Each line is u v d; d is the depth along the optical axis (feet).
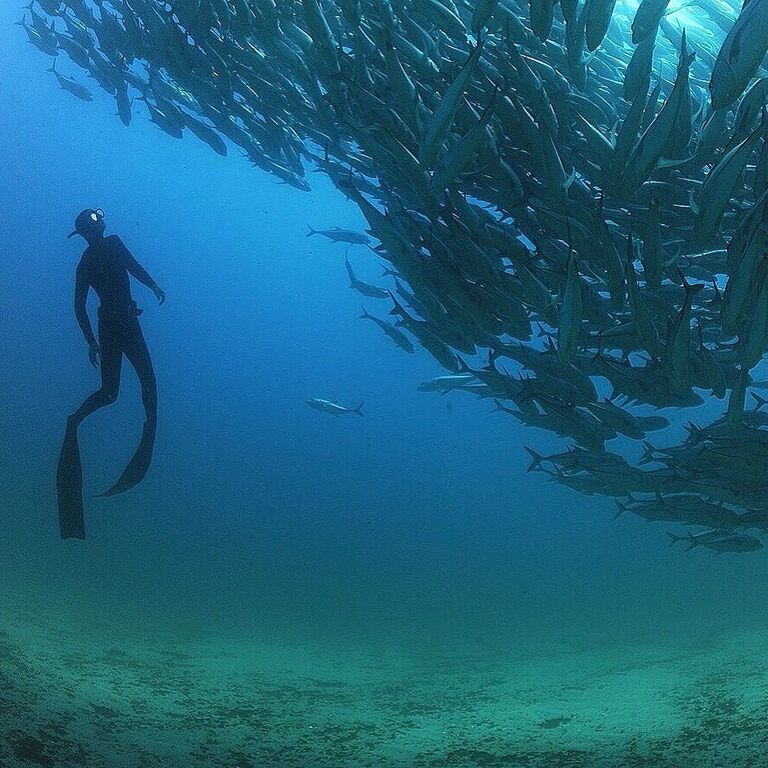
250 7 19.29
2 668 17.17
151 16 23.81
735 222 18.11
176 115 28.76
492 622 53.36
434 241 19.03
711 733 16.56
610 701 23.95
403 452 303.89
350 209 194.59
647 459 21.45
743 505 21.61
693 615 51.24
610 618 53.42
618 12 19.29
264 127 25.00
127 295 18.28
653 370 18.58
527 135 16.56
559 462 21.36
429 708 24.66
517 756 16.94
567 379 19.67
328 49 17.80
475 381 24.88
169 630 39.88
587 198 17.30
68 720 14.74
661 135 13.46
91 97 38.70
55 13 28.84
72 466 17.29
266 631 44.52
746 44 10.97
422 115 17.81
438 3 16.92
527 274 17.97
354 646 41.24
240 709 21.85
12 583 43.86
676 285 19.45
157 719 18.03
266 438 280.51
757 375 30.99
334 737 19.31
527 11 18.53
